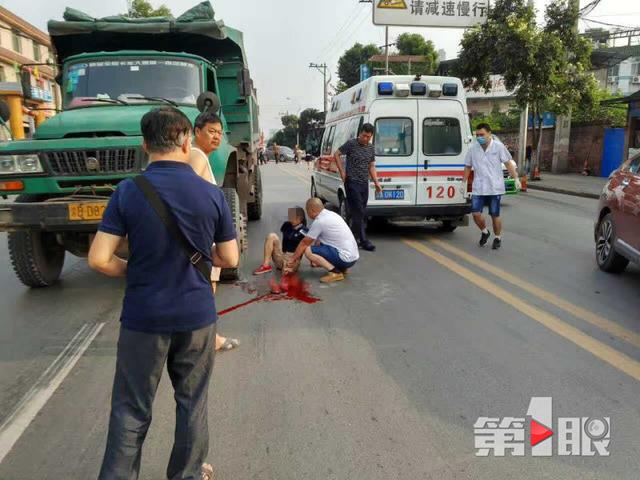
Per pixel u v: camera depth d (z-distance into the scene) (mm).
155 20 7762
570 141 24875
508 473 2957
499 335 4879
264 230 10672
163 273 2445
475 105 50625
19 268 6352
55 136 5602
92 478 2963
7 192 5426
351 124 9930
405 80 9156
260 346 4680
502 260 7785
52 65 7438
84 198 5402
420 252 8352
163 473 2992
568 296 6008
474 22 21188
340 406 3652
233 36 8453
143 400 2527
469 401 3705
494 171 8375
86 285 6785
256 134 11266
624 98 20203
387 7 20875
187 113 6387
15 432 3406
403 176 9203
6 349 4742
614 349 4547
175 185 2453
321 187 12688
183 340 2531
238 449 3178
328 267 6629
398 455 3115
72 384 4070
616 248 6641
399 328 5078
